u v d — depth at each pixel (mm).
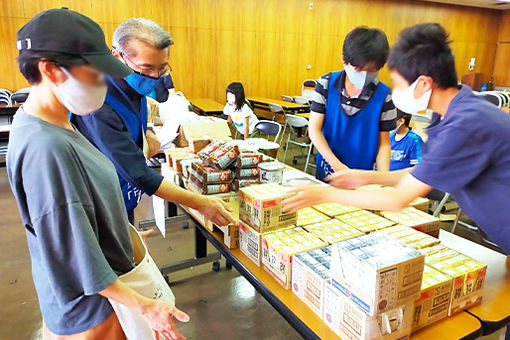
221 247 1550
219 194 1727
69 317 952
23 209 865
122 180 1554
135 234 1176
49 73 781
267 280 1295
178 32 7828
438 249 1267
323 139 2021
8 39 6621
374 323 902
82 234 827
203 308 2297
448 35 960
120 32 1321
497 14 11680
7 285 2486
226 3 8109
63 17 779
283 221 1397
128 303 915
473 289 1133
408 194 1013
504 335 1415
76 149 870
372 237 1070
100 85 827
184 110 4254
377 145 2020
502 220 1003
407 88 1009
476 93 1006
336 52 9625
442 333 1034
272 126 4211
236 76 8633
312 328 1043
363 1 9484
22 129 823
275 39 8789
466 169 945
